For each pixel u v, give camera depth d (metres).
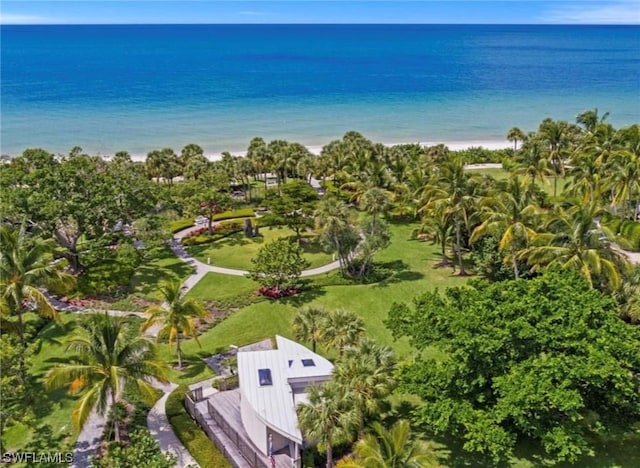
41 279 38.84
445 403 28.81
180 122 147.50
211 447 31.53
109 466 28.70
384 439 24.20
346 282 55.78
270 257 51.97
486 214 50.84
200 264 62.00
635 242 62.16
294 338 44.78
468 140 138.25
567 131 97.00
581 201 62.31
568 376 26.45
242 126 145.38
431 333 31.72
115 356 30.48
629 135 75.31
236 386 37.53
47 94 181.12
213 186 74.44
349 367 29.86
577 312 29.52
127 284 55.38
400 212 75.19
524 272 51.19
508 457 29.33
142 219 59.66
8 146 121.25
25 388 35.44
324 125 149.88
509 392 26.59
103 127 140.12
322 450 31.17
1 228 38.84
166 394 37.28
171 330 39.25
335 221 54.69
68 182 55.75
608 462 29.83
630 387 26.19
